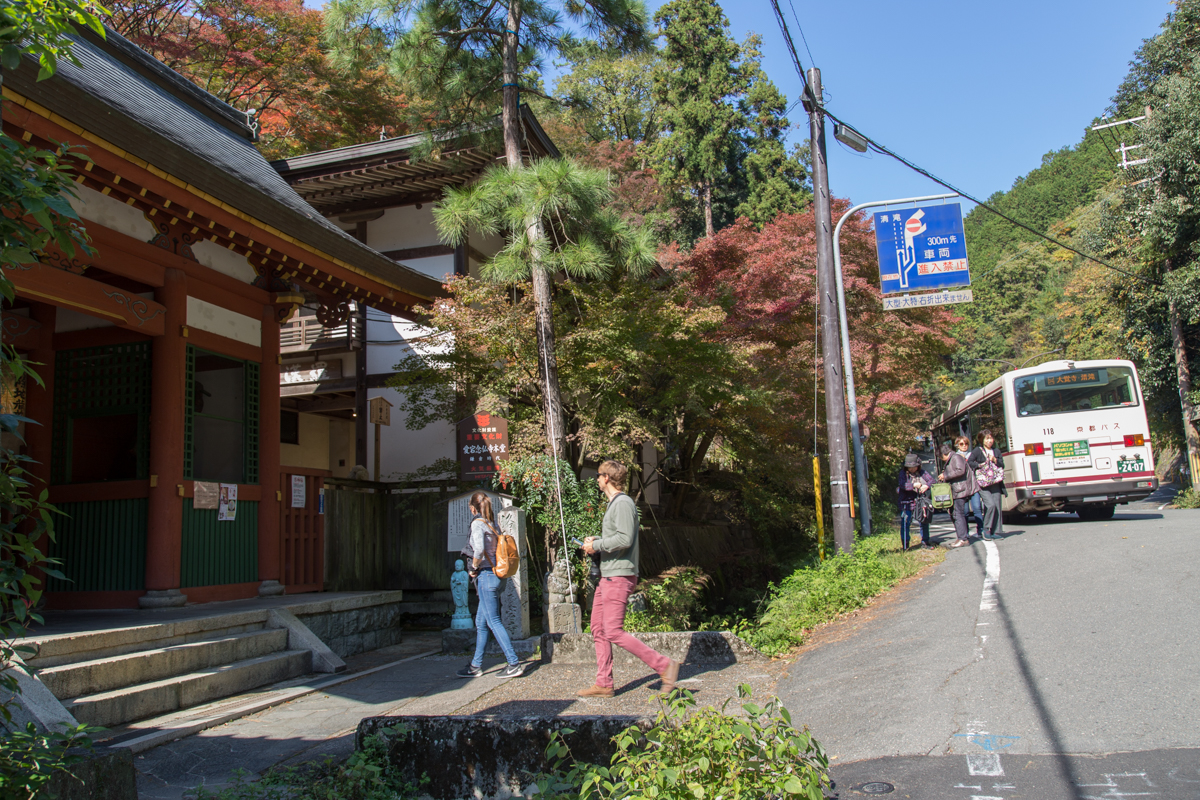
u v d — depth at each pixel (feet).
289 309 37.09
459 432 38.34
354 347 55.83
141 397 31.32
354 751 17.25
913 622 26.50
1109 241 91.56
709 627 42.52
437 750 16.51
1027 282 266.77
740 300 58.75
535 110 44.39
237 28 77.36
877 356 70.74
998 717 16.74
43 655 20.44
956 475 43.52
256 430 35.53
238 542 33.55
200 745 19.66
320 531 39.29
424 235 57.88
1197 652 19.01
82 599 30.14
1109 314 115.14
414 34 37.55
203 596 31.27
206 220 29.55
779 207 120.98
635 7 38.50
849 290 67.62
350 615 33.58
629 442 42.75
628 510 21.16
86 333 32.14
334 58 38.96
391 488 45.93
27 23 11.07
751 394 50.65
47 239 11.52
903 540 44.98
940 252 46.14
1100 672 18.58
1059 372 54.49
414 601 44.11
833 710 18.78
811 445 68.13
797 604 31.60
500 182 32.94
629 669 24.79
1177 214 77.87
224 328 33.96
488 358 40.47
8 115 22.13
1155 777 13.26
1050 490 53.36
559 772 15.64
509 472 36.60
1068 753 14.61
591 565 35.81
